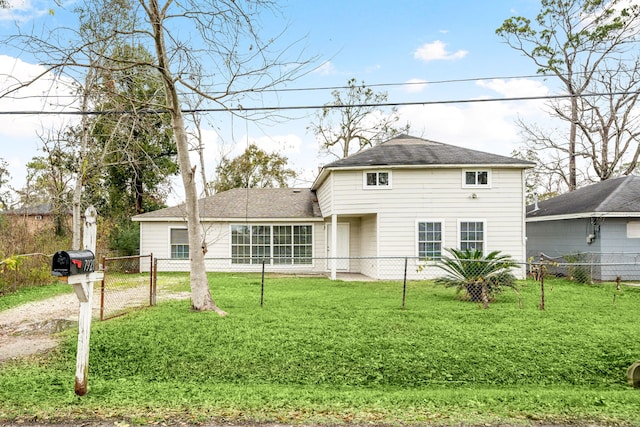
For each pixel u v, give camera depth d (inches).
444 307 366.3
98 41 311.6
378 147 724.7
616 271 602.9
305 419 144.6
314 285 539.5
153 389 187.5
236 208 805.2
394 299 414.3
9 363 227.9
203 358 236.2
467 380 214.7
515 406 159.9
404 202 635.5
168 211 777.6
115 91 359.6
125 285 551.8
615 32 964.6
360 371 222.4
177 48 341.1
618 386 207.9
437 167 628.1
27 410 152.4
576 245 669.3
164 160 938.7
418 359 235.3
